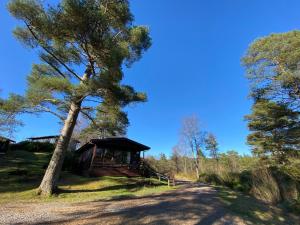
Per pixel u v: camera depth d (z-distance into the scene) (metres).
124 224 6.27
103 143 20.55
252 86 21.11
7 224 5.87
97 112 13.15
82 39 10.20
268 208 10.97
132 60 12.79
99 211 7.69
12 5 9.09
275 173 15.05
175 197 11.67
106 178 17.22
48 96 10.47
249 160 32.19
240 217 8.51
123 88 11.69
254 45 20.33
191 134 45.16
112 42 9.94
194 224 6.93
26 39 11.08
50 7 9.24
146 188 15.62
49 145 30.58
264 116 23.16
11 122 11.27
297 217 10.04
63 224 6.03
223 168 23.78
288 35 18.84
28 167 17.48
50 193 10.64
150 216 7.25
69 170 21.44
